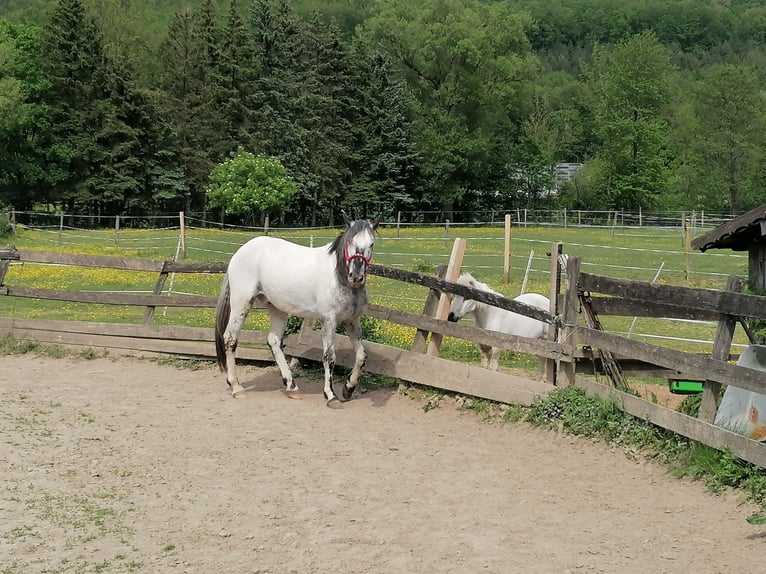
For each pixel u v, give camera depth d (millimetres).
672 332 15820
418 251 31094
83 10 52688
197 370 11195
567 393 8305
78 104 51438
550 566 5184
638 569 5121
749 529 5648
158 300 11883
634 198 64250
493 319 9898
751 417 6824
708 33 142625
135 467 7133
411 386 9750
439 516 6082
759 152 59906
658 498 6379
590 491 6605
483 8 63375
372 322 11344
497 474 7066
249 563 5258
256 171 43531
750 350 7160
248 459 7426
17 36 50375
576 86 89562
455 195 60719
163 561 5281
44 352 11953
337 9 104938
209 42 57500
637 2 147000
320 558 5336
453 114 61969
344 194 56438
